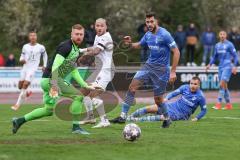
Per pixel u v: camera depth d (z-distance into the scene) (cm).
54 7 7219
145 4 7238
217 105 4278
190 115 3325
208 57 6325
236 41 6212
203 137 2598
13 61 6372
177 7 7138
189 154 2169
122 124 3033
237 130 2872
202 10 7256
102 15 7144
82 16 7056
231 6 7494
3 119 3403
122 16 7175
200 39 6956
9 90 5938
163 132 2756
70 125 3016
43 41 7081
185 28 7069
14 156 2091
